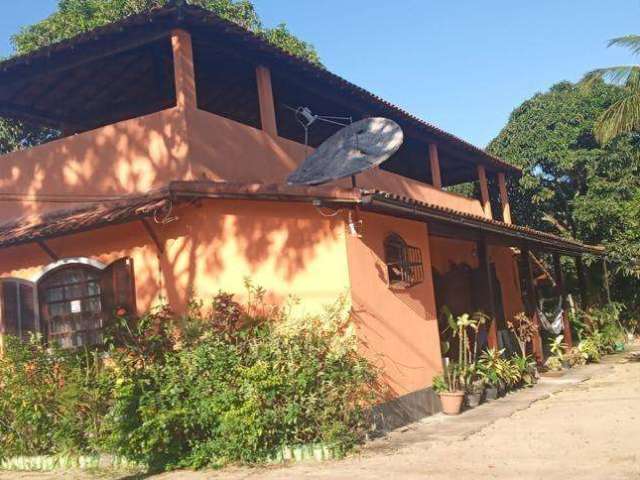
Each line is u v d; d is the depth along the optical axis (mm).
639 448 6945
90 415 8031
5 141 18422
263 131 10453
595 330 18469
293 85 11828
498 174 19281
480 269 12281
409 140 15711
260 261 8531
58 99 12227
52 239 9570
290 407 7281
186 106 9094
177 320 8117
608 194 22188
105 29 9391
